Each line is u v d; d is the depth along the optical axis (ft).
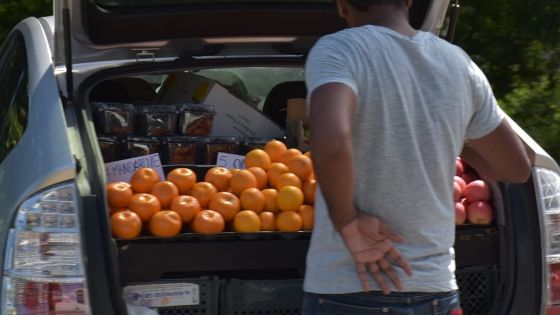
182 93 17.47
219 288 12.85
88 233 11.86
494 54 25.07
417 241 10.57
